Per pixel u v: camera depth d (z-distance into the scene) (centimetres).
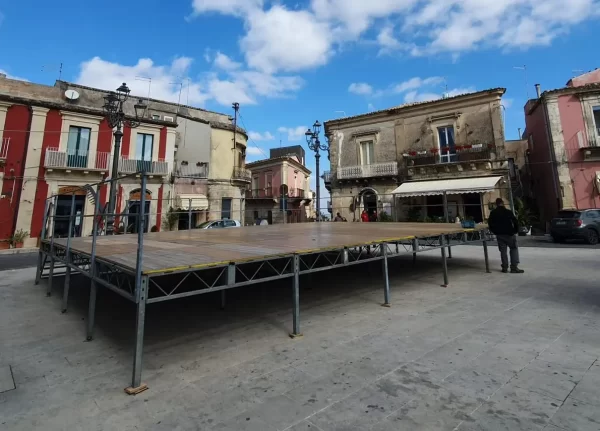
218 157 2280
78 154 1705
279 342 342
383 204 1966
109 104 1052
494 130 1677
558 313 399
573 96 1641
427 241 611
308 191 4250
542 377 247
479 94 1708
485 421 195
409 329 369
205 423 202
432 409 210
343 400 224
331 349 318
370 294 551
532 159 1997
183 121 2134
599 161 1570
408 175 1889
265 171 3447
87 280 723
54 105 1627
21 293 596
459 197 1761
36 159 1584
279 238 554
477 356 289
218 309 479
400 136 1955
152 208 1888
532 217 1688
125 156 1831
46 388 253
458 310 436
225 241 530
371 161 2066
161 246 469
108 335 377
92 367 291
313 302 509
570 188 1609
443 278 648
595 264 728
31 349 336
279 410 214
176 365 291
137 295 252
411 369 268
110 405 226
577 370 256
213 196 2206
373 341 336
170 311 472
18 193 1541
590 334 328
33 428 200
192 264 288
